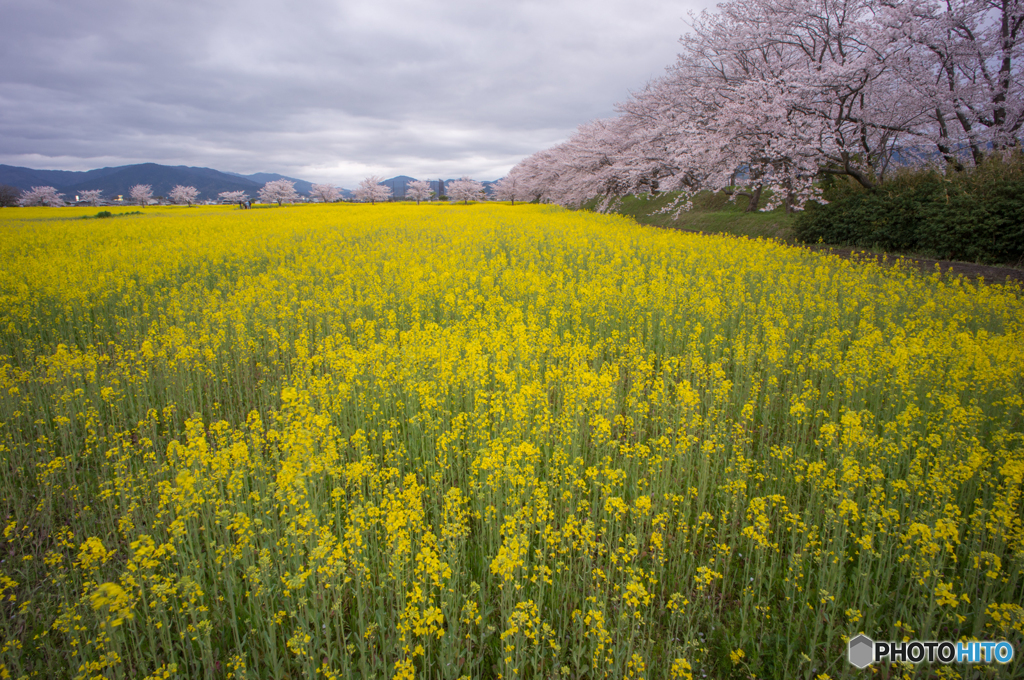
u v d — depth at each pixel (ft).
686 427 18.47
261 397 24.54
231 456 15.29
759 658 12.17
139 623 13.05
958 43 69.56
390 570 12.35
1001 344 23.03
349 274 44.47
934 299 34.32
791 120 73.87
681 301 33.81
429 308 35.29
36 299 34.68
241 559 13.73
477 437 18.15
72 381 22.90
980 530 13.16
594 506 15.46
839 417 21.63
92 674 11.83
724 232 87.25
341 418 20.43
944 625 12.77
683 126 93.56
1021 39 66.49
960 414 16.75
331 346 26.35
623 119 132.67
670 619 12.10
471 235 74.38
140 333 30.40
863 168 78.48
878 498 14.40
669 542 15.35
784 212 87.92
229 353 28.22
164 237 75.72
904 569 13.32
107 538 15.03
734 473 17.16
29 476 18.66
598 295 33.99
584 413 19.33
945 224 55.16
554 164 187.32
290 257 57.57
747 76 93.45
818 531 15.34
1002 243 51.06
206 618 11.76
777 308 31.73
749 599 12.88
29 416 20.93
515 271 43.47
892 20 68.13
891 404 20.52
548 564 14.40
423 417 18.44
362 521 12.51
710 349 27.27
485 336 26.05
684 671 10.68
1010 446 18.40
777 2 79.92
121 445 18.48
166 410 20.98
